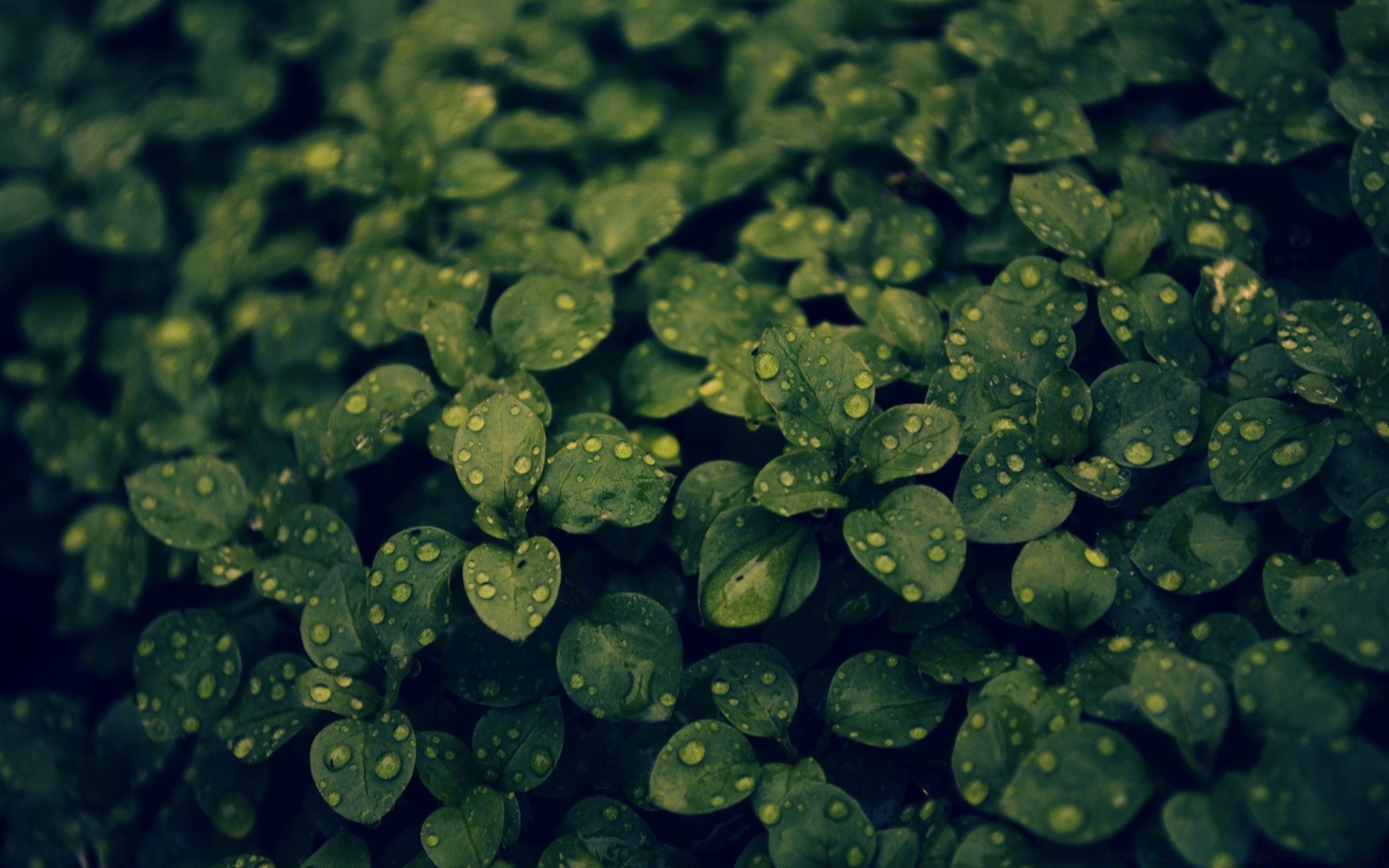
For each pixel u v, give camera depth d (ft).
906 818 0.78
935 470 0.79
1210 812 0.73
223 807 0.84
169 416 0.91
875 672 0.80
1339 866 0.75
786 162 0.92
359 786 0.78
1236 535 0.78
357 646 0.80
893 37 0.96
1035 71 0.88
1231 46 0.87
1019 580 0.78
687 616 0.84
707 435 0.86
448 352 0.84
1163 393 0.79
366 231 0.90
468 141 0.93
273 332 0.91
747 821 0.81
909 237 0.87
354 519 0.86
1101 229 0.83
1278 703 0.74
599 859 0.78
